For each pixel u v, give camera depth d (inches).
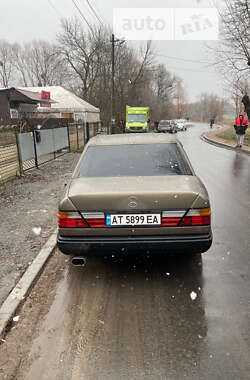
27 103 906.1
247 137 888.3
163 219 110.7
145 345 88.8
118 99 1562.5
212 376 77.7
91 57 1617.9
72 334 94.1
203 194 114.0
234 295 113.0
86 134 804.0
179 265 137.0
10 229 185.3
